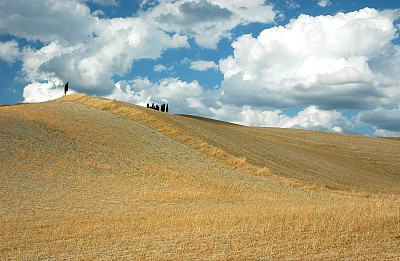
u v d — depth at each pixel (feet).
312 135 311.88
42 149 94.99
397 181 175.94
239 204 76.23
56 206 63.98
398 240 41.60
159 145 128.47
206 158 126.41
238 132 220.43
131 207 67.62
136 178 91.61
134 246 40.81
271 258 35.47
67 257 37.27
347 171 172.55
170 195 79.41
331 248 38.68
